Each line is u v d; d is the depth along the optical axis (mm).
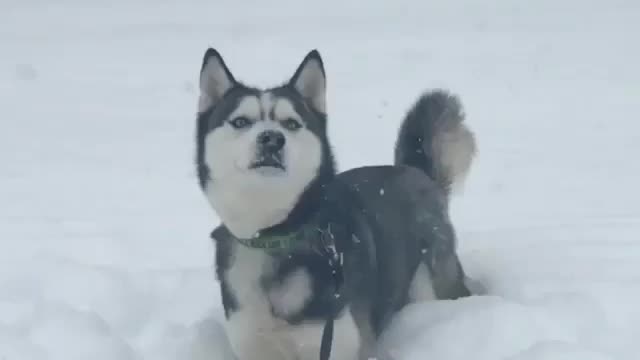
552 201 3863
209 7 12219
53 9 12281
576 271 3111
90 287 3117
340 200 2859
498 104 5957
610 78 6766
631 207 3756
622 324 2838
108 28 10484
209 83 2822
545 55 7844
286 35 9367
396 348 2861
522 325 2785
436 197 3145
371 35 9219
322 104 2834
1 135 5566
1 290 3129
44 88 7160
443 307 2918
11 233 3648
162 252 3451
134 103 6516
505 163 4445
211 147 2762
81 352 2797
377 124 5332
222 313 3031
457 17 10500
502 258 3219
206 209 3906
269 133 2695
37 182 4379
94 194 4133
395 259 2967
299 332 2764
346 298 2770
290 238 2750
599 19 9953
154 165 4688
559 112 5684
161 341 2906
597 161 4441
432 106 3322
